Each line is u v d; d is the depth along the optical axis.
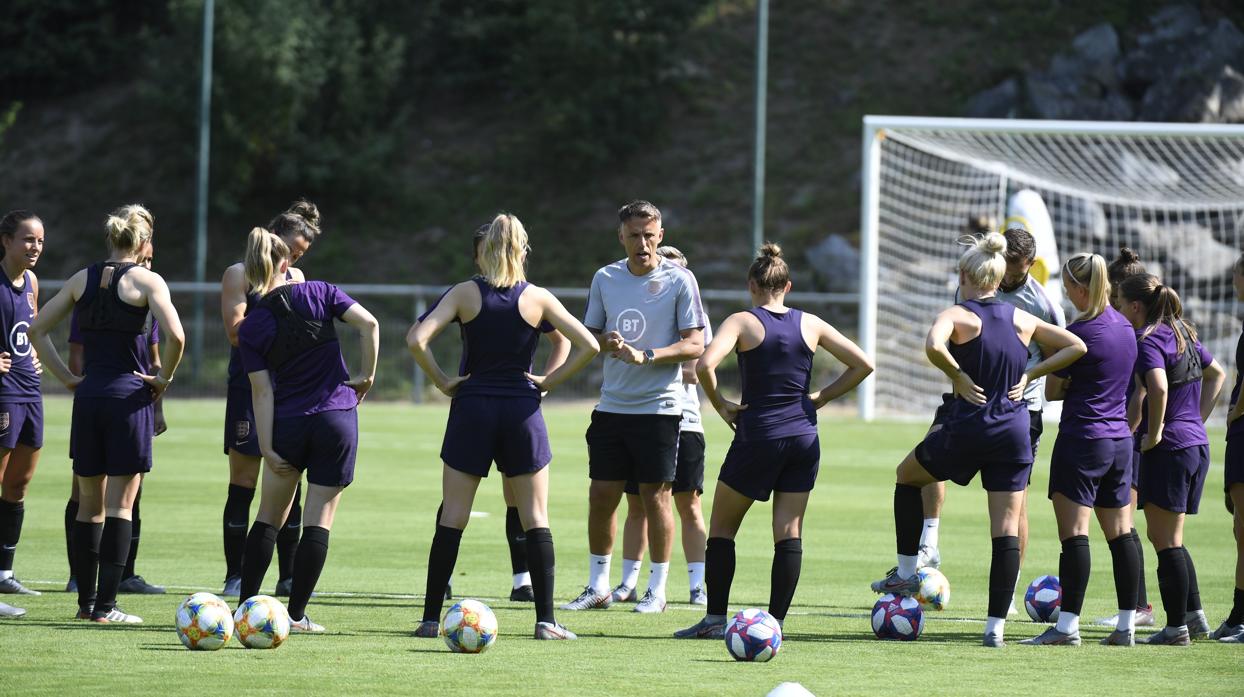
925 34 146.50
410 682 20.11
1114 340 24.62
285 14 135.38
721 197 131.75
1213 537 41.59
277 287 24.28
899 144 125.75
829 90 142.50
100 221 137.62
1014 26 144.25
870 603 29.73
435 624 24.19
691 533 29.89
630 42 142.12
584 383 103.00
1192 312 103.44
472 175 141.00
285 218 28.42
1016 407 24.34
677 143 139.38
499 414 23.53
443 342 106.12
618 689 19.88
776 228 126.75
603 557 28.95
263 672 20.67
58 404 93.44
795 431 23.95
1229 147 109.62
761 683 20.47
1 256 28.12
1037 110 129.00
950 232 115.44
